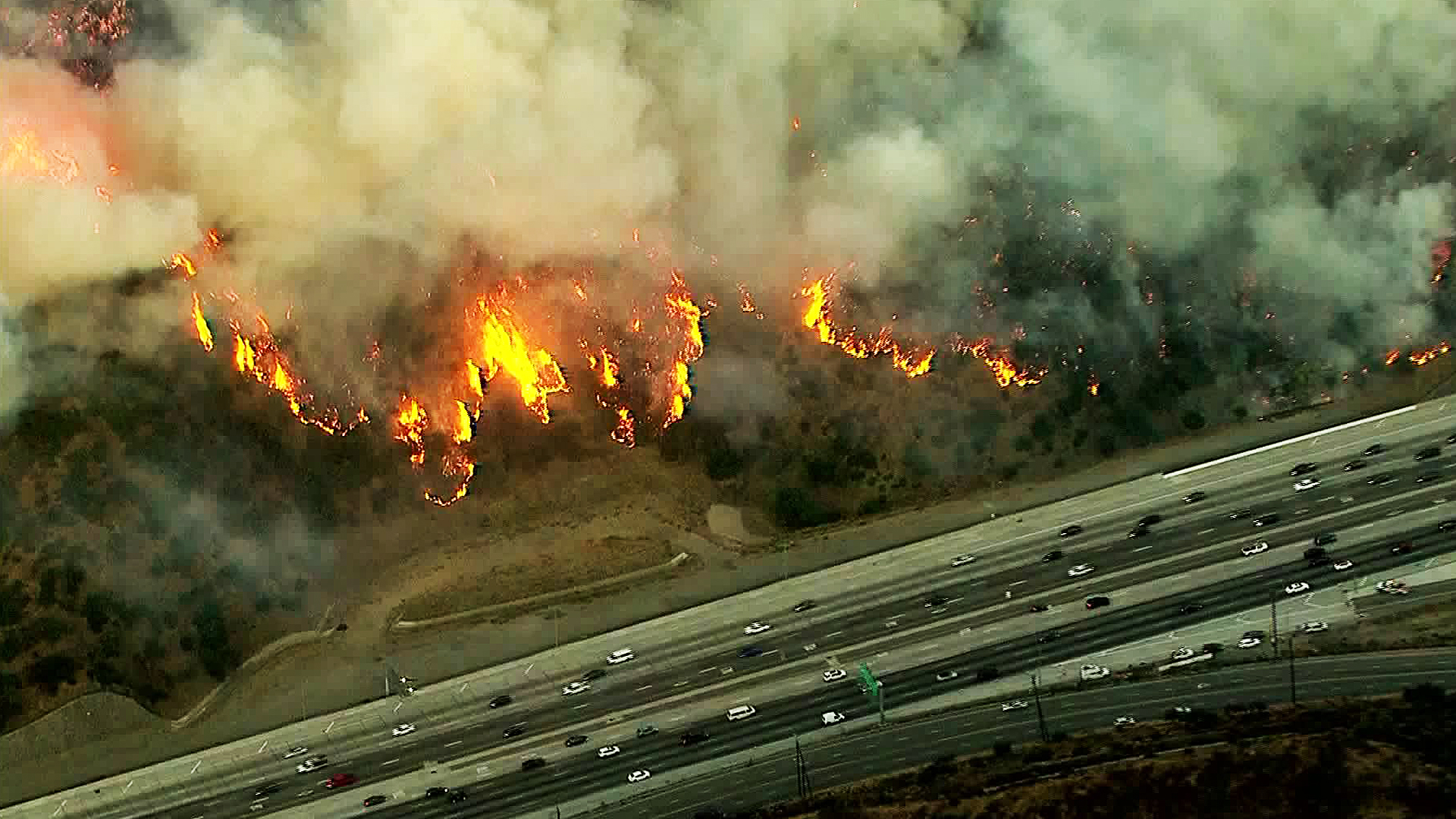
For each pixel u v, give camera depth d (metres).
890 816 147.62
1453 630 166.62
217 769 168.12
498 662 177.38
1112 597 176.50
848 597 180.50
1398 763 141.75
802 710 167.62
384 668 177.88
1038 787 147.00
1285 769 143.38
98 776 168.50
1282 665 164.50
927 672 170.25
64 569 176.50
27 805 165.75
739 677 172.38
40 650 173.38
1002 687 167.12
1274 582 175.88
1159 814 142.75
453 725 170.50
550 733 168.62
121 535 179.75
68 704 171.88
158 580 179.12
